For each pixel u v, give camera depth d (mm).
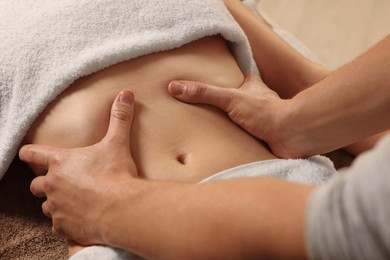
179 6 823
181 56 816
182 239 518
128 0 812
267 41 1000
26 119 768
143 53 783
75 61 751
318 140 769
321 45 1596
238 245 462
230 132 781
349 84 726
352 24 1661
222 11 894
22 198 945
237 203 472
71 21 782
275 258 437
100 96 750
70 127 743
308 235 377
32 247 903
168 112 761
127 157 686
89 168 662
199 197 520
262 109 781
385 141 345
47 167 712
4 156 799
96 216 629
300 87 1017
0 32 791
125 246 606
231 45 899
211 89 776
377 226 325
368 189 330
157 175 709
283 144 792
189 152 740
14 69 767
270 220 437
